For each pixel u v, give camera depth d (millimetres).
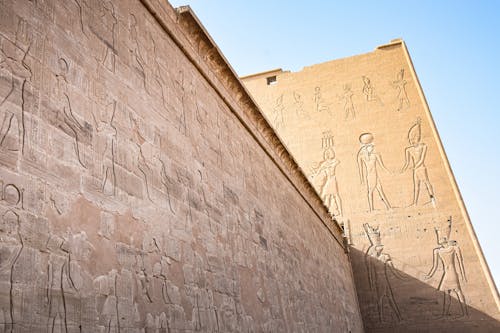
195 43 9125
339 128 28391
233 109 10586
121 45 6238
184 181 7035
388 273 24125
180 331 5711
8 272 3463
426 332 22641
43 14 4734
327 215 20484
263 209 11102
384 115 28000
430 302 23078
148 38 7176
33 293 3629
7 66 4059
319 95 29719
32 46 4438
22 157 3910
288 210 13836
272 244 11047
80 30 5340
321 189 26969
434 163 25922
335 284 18547
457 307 22625
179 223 6465
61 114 4562
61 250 4055
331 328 15500
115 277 4707
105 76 5594
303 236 14914
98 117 5184
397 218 25141
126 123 5758
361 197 26141
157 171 6234
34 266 3713
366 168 26781
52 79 4586
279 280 10812
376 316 23484
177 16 8492
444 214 24562
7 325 3336
